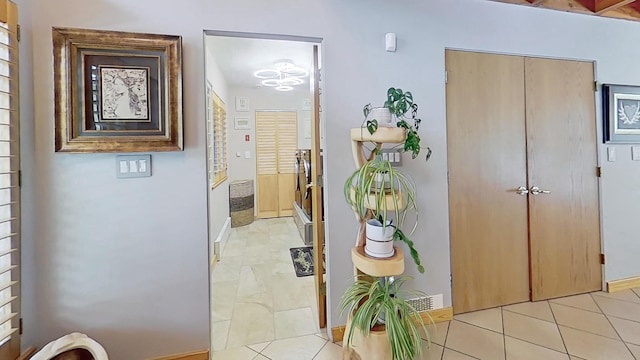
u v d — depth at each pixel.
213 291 2.80
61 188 1.66
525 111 2.52
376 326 1.74
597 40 2.67
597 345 1.97
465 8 2.30
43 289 1.65
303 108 5.92
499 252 2.47
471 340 2.04
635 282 2.81
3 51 1.47
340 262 2.07
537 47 2.49
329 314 2.08
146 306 1.78
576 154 2.65
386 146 2.13
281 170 5.90
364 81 2.09
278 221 5.62
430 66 2.23
